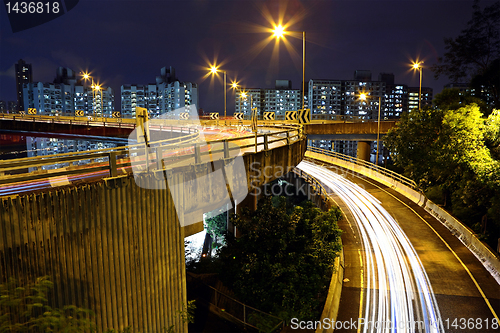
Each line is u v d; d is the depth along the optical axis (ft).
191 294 50.08
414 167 94.58
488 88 113.50
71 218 26.21
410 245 69.31
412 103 581.94
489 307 47.83
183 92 577.43
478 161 70.49
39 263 24.45
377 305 48.83
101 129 162.61
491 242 71.77
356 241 71.82
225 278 51.52
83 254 27.12
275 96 572.51
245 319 43.55
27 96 557.33
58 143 436.35
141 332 32.68
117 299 30.12
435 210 87.97
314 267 52.44
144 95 600.39
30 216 23.84
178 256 36.94
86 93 614.75
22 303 23.53
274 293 47.50
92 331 24.88
